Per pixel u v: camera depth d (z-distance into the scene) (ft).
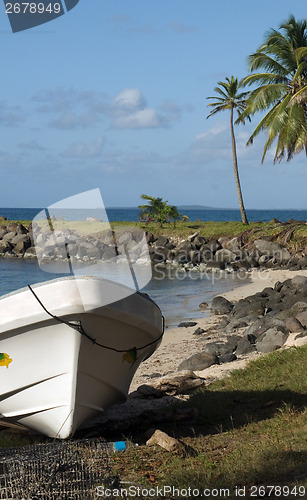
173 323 68.90
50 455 18.17
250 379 31.14
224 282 108.88
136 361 23.44
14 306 20.29
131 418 23.66
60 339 20.43
